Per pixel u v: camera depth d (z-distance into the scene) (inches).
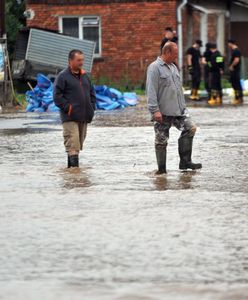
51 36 2439.7
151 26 2886.3
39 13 2903.5
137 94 2701.8
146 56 2888.8
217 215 756.6
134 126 1614.2
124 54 2898.6
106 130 1535.4
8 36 2824.8
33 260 612.4
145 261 605.6
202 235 681.0
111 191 882.8
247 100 2460.6
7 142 1363.2
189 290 538.9
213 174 997.8
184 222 728.3
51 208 796.0
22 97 2331.4
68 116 1051.9
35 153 1218.6
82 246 649.6
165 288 543.2
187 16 3021.7
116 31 2896.2
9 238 677.9
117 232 692.7
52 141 1373.0
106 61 2908.5
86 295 529.7
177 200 828.6
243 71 2999.5
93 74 2898.6
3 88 2190.0
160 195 856.3
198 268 588.7
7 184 937.5
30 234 690.8
